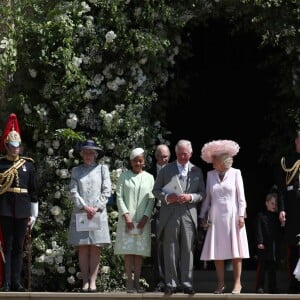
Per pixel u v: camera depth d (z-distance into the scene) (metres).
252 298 38.56
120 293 39.56
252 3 46.53
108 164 46.25
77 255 45.25
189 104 56.59
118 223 41.28
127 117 46.41
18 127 42.91
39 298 39.00
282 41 46.97
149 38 46.28
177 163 40.50
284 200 42.19
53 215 45.84
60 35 45.75
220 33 55.09
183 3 47.59
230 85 56.81
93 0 46.66
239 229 40.06
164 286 40.44
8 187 40.94
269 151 51.16
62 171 45.81
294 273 39.06
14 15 46.25
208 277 48.62
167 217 39.75
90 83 46.59
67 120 46.12
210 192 40.50
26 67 46.50
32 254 45.38
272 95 52.94
